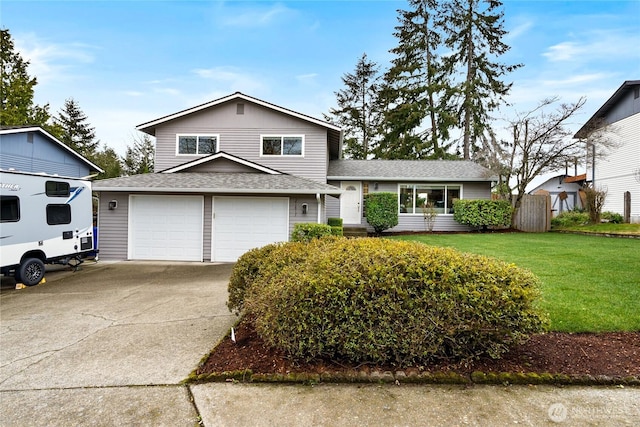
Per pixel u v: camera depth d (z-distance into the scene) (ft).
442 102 77.20
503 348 9.45
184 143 43.50
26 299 18.51
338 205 48.21
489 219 45.55
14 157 42.09
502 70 74.95
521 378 8.91
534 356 10.05
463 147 77.36
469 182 48.29
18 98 60.64
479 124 74.74
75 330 13.39
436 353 9.57
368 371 9.29
